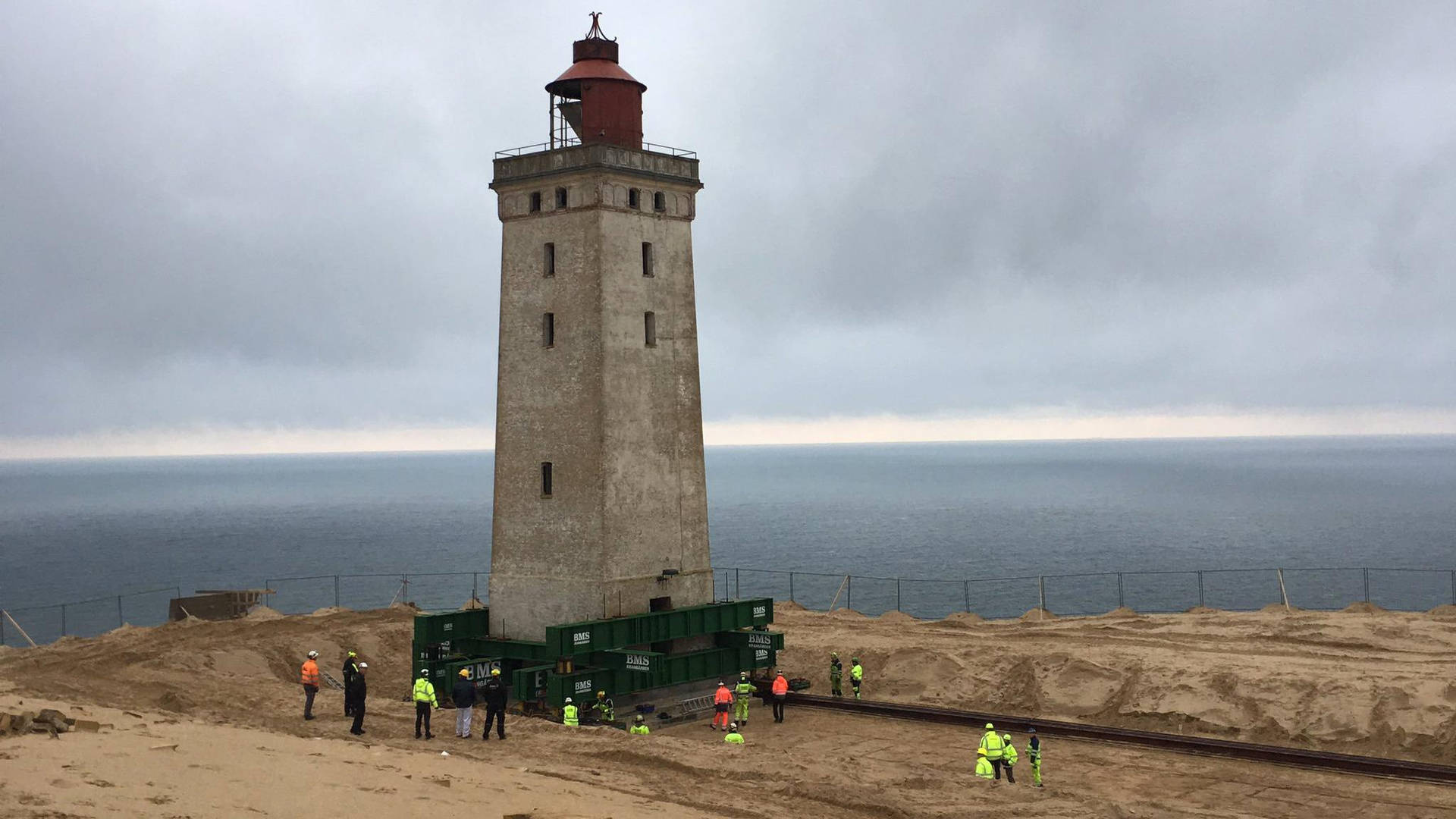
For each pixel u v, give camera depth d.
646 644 54.31
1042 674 56.81
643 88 57.94
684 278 58.31
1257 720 50.09
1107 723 53.09
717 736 50.56
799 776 38.94
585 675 50.84
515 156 56.94
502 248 57.78
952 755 47.12
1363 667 52.81
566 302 55.22
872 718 54.19
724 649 56.94
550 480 55.66
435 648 55.78
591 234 54.44
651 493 56.00
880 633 67.75
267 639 64.81
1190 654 56.75
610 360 54.47
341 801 29.16
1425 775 42.16
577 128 60.22
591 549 53.97
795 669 62.53
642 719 52.75
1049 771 44.41
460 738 42.50
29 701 39.31
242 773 30.89
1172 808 39.06
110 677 54.38
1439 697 47.84
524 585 56.03
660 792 35.69
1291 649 58.06
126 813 25.69
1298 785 42.34
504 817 29.23
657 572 55.94
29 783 27.08
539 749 41.44
